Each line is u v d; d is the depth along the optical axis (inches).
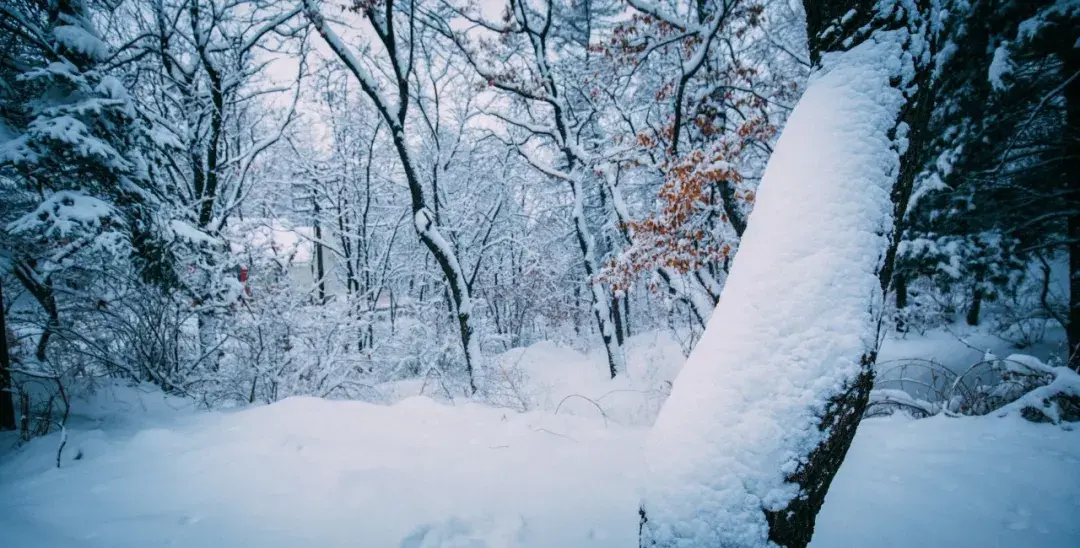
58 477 109.7
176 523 88.1
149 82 410.3
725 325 60.2
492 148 604.1
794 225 59.5
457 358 442.3
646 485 57.5
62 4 239.1
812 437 51.5
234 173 439.2
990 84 317.1
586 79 379.2
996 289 410.3
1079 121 296.5
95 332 232.2
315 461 121.1
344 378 315.9
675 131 301.0
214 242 256.2
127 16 402.9
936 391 189.2
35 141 177.8
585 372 497.4
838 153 60.8
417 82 484.4
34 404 184.9
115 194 210.2
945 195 399.9
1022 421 130.6
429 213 382.6
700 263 260.7
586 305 848.9
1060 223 350.0
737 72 313.6
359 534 87.4
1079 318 319.3
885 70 63.4
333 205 647.8
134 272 229.6
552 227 742.5
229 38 403.5
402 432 149.7
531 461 124.4
